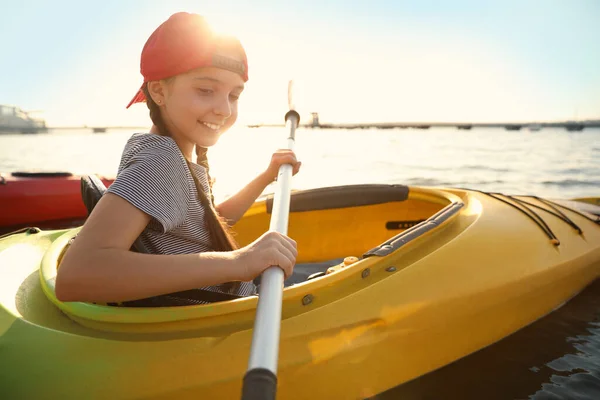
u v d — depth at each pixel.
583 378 1.37
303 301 1.13
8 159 13.48
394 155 13.97
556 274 1.63
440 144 21.78
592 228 2.05
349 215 2.49
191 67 0.94
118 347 0.95
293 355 1.00
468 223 1.75
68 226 4.11
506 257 1.55
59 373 0.90
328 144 22.34
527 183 7.23
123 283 0.75
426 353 1.25
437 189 2.43
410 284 1.27
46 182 4.21
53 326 1.04
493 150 16.28
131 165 0.86
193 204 0.98
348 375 1.07
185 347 0.95
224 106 0.99
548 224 1.92
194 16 0.95
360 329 1.11
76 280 0.74
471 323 1.36
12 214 4.04
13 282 1.26
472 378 1.36
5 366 0.93
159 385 0.90
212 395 0.91
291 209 2.35
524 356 1.48
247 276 0.82
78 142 30.94
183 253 0.97
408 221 2.54
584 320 1.69
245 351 0.96
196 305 1.01
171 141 0.91
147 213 0.82
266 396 0.52
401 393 1.22
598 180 7.52
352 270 1.24
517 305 1.52
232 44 0.99
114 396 0.88
